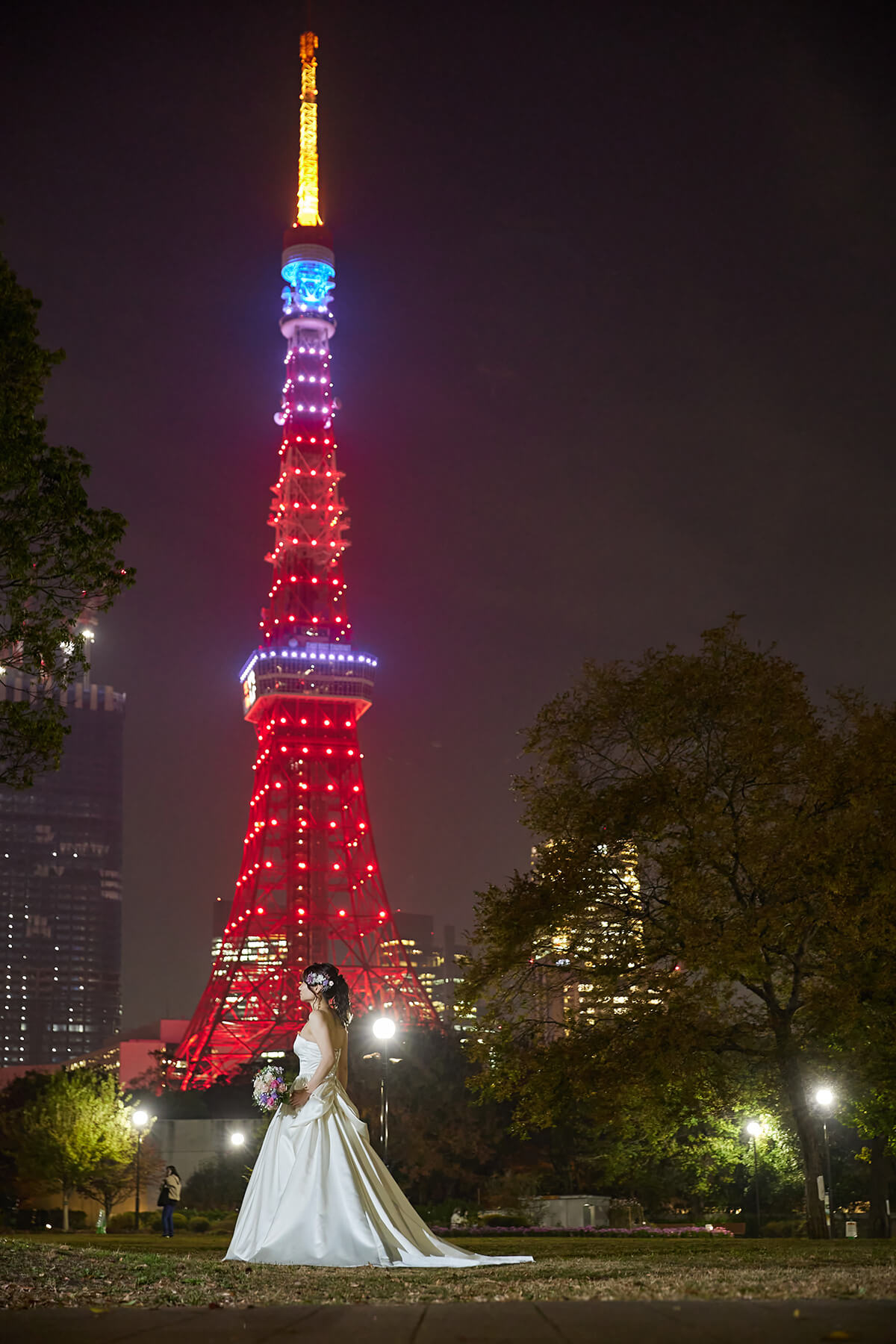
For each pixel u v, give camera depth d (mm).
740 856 31859
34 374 25344
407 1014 137750
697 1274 12148
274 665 155750
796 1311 7906
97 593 26078
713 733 34844
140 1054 161875
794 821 32094
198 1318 8023
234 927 144625
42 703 25906
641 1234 53719
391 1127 76688
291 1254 12969
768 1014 33688
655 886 34188
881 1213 46344
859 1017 30500
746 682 34188
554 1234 53562
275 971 142625
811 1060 33938
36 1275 12234
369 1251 12867
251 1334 7191
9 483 24453
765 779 33375
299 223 184750
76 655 26062
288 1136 13430
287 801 152625
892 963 31375
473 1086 34750
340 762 154750
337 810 153875
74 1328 7477
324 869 150625
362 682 157625
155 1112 102562
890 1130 35562
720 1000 32531
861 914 30000
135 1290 10344
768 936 31297
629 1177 65875
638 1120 35094
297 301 181125
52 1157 80250
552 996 35594
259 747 160750
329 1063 13570
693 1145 54156
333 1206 13055
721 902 32156
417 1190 77938
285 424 178750
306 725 155750
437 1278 11227
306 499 173875
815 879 30672
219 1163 95688
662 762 34594
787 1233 60344
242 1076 116375
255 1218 13492
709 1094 33688
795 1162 58188
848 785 32406
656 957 33344
